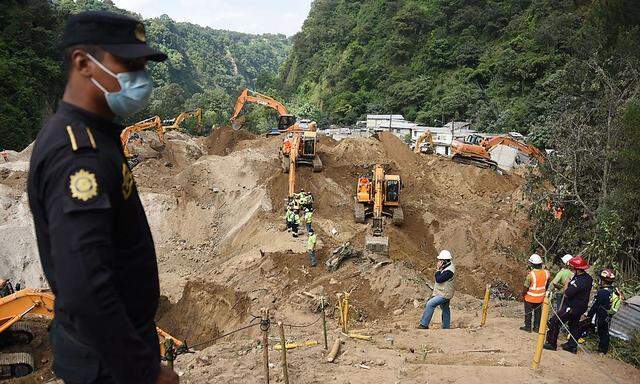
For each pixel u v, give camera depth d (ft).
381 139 120.88
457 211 94.63
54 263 5.70
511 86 219.61
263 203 95.61
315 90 336.08
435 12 276.00
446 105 231.50
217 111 313.32
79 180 5.82
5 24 174.50
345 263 66.18
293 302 56.59
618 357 32.58
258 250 75.25
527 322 38.24
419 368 26.94
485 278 72.95
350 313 52.65
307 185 98.78
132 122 218.59
